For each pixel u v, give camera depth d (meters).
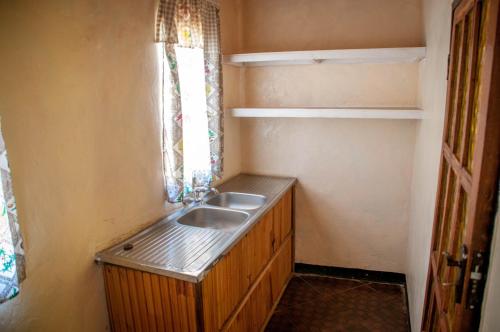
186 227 1.98
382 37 2.65
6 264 1.15
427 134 2.08
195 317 1.53
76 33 1.46
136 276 1.60
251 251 2.10
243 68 3.01
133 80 1.80
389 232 2.93
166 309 1.58
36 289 1.37
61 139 1.43
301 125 2.97
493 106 0.75
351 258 3.08
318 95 2.88
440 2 1.79
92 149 1.59
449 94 1.38
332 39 2.76
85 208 1.57
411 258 2.55
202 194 2.52
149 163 1.97
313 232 3.12
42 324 1.41
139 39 1.82
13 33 1.22
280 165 3.10
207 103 2.40
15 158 1.26
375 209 2.93
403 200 2.85
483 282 0.82
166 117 1.97
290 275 3.09
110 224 1.73
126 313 1.68
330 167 2.96
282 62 2.85
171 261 1.59
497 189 0.77
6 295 1.16
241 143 3.17
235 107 3.00
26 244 1.32
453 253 1.08
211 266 1.57
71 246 1.51
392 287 2.93
